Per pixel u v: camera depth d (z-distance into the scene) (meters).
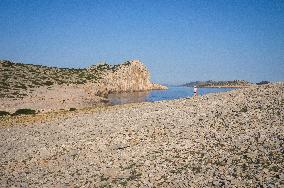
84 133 30.28
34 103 67.88
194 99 42.88
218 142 20.75
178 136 24.11
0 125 40.00
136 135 26.42
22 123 40.78
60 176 19.09
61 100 76.31
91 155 22.77
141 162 19.52
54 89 99.81
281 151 16.88
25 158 24.00
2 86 91.56
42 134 32.38
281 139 18.88
